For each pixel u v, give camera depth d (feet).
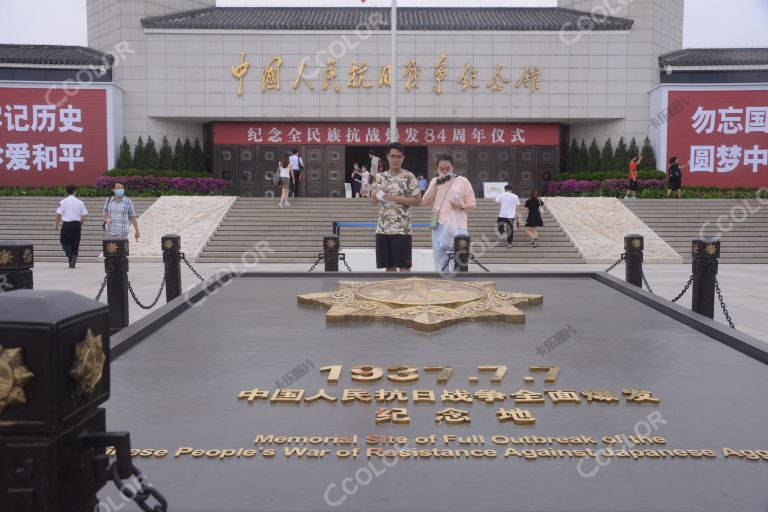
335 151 88.22
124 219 37.73
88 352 5.48
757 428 8.60
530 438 8.27
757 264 51.42
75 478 5.55
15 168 79.30
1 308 5.20
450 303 15.44
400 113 84.79
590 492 6.89
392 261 23.31
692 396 9.81
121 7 83.51
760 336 21.58
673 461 7.65
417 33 83.92
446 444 8.13
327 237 26.76
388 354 11.91
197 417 8.97
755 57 84.69
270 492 6.89
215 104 84.79
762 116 78.84
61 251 52.60
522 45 84.43
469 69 84.48
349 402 9.54
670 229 58.90
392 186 23.03
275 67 84.33
